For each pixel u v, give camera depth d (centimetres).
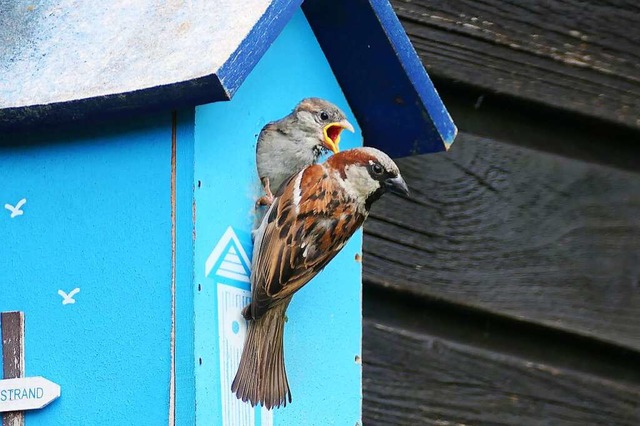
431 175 796
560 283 801
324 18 706
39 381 641
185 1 669
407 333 781
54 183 657
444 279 786
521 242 801
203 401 620
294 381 681
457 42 806
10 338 648
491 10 815
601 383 800
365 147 688
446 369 782
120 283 639
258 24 630
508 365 791
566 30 824
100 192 648
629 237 815
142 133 644
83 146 655
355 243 727
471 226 796
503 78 809
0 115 650
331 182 670
